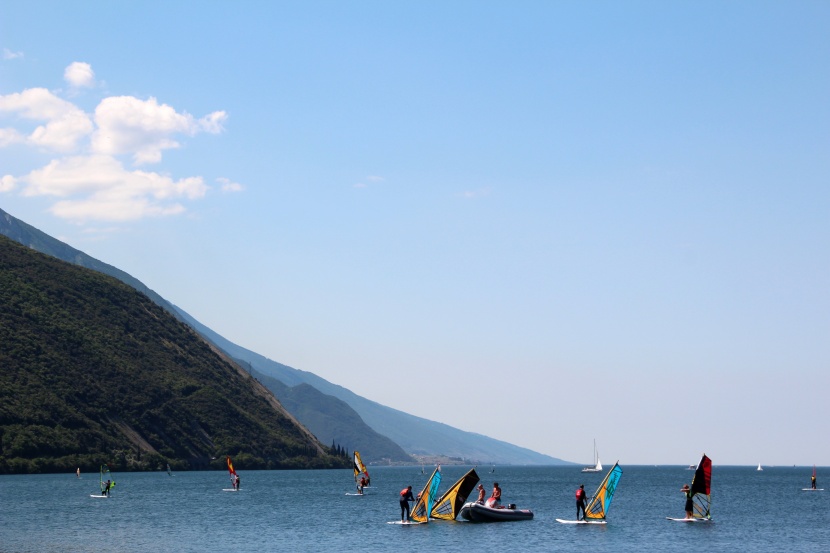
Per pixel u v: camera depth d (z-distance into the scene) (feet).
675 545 226.58
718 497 505.25
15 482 568.82
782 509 383.65
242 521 291.17
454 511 284.20
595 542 229.66
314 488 561.43
